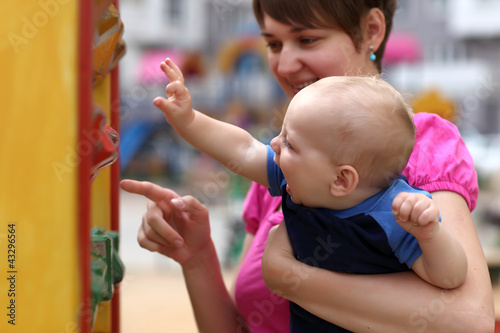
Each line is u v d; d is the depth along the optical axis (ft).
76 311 2.18
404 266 3.12
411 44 48.55
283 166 3.18
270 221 3.91
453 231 3.15
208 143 3.52
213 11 55.88
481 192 27.96
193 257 3.90
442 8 55.77
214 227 24.79
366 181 3.12
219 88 40.47
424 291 2.97
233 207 19.25
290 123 3.16
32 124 2.17
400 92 3.64
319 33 3.73
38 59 2.17
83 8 2.17
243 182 19.97
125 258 19.71
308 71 3.83
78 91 2.16
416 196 2.74
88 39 2.17
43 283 2.18
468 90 51.57
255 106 38.65
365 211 3.12
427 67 52.70
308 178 3.11
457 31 55.42
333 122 3.05
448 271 2.88
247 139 3.61
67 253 2.17
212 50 56.24
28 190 2.18
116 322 3.99
